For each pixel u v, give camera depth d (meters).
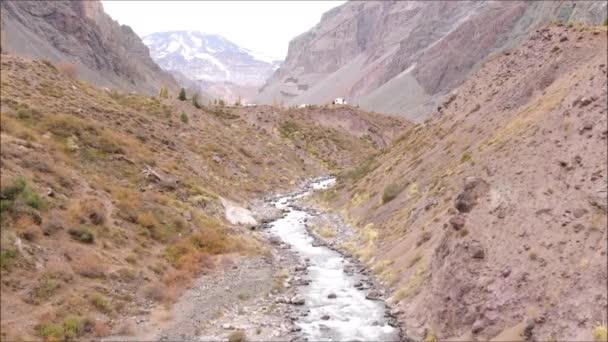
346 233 54.78
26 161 39.56
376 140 176.25
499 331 22.73
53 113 54.25
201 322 30.09
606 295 19.88
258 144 116.25
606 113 26.14
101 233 37.22
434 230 36.44
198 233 45.28
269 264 42.84
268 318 30.98
